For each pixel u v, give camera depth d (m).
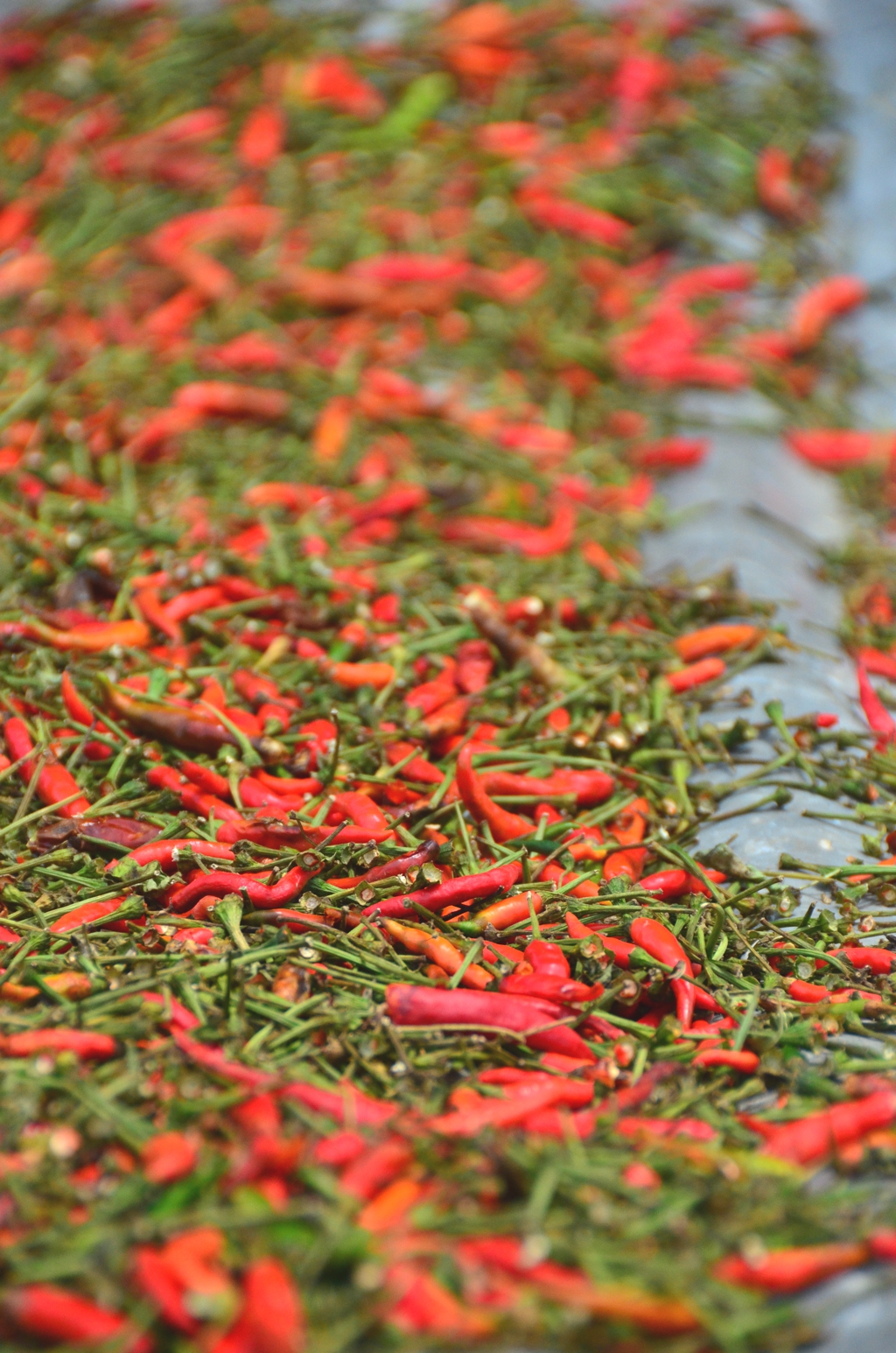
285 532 6.18
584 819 4.66
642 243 9.15
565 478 7.12
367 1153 3.04
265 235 8.87
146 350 7.76
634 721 5.05
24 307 8.09
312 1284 2.70
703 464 7.47
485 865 4.33
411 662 5.38
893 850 4.68
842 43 10.46
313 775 4.64
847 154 9.74
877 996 3.89
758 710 5.38
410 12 10.38
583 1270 2.82
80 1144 3.09
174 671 5.02
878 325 8.83
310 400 7.50
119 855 4.29
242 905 4.00
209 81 9.93
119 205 9.08
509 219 9.08
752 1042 3.70
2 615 5.37
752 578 6.37
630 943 4.05
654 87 9.79
